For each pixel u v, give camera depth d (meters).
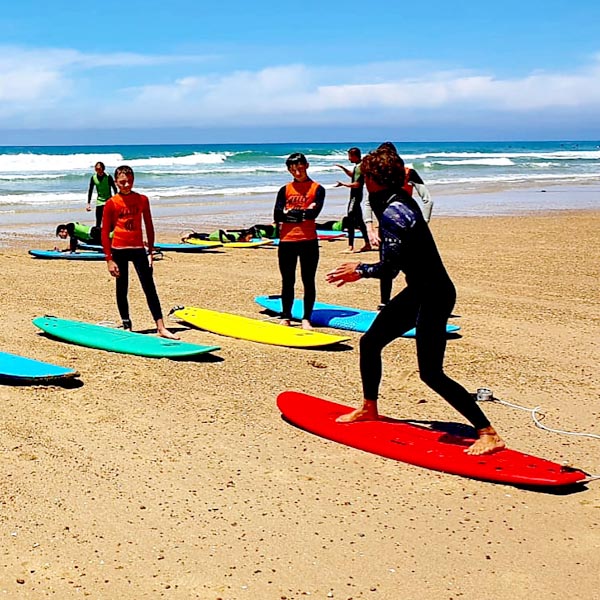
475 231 20.17
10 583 3.97
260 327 9.16
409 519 4.66
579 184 42.50
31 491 5.00
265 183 39.78
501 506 4.81
